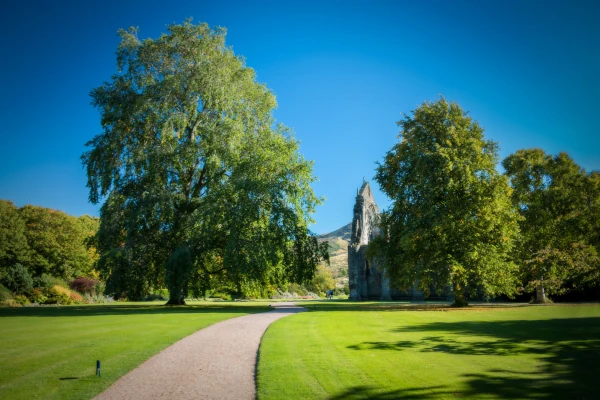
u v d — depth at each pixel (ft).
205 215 107.65
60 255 222.48
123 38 120.47
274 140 123.34
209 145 115.03
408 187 109.91
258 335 52.95
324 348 41.83
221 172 120.98
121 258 106.22
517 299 156.46
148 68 120.37
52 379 31.68
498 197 100.78
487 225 98.17
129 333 54.19
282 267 115.75
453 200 98.84
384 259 115.03
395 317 74.43
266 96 132.98
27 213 223.71
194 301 188.75
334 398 25.99
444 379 29.45
